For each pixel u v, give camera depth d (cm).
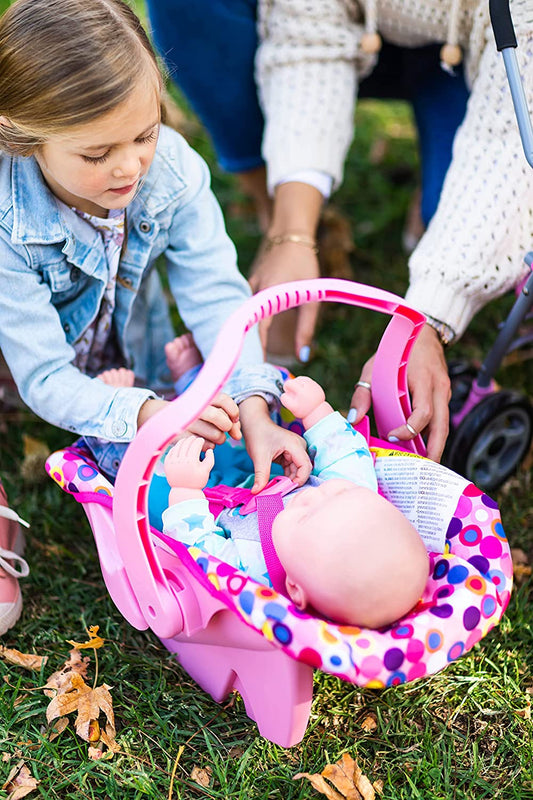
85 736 131
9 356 141
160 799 124
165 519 130
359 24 183
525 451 179
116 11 122
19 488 181
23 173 134
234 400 144
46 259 139
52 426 197
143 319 176
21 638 149
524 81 142
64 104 114
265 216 241
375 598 110
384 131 304
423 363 146
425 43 187
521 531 174
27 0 121
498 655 147
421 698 140
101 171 122
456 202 152
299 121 179
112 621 153
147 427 103
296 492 133
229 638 120
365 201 274
